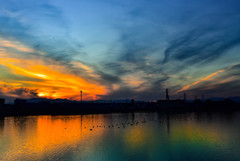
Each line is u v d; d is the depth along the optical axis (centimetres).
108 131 3381
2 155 1914
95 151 2017
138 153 1927
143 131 3312
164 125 4081
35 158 1805
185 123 4375
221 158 1741
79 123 4691
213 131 3197
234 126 3747
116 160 1712
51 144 2383
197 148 2103
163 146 2203
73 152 1988
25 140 2659
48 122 5038
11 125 4438
